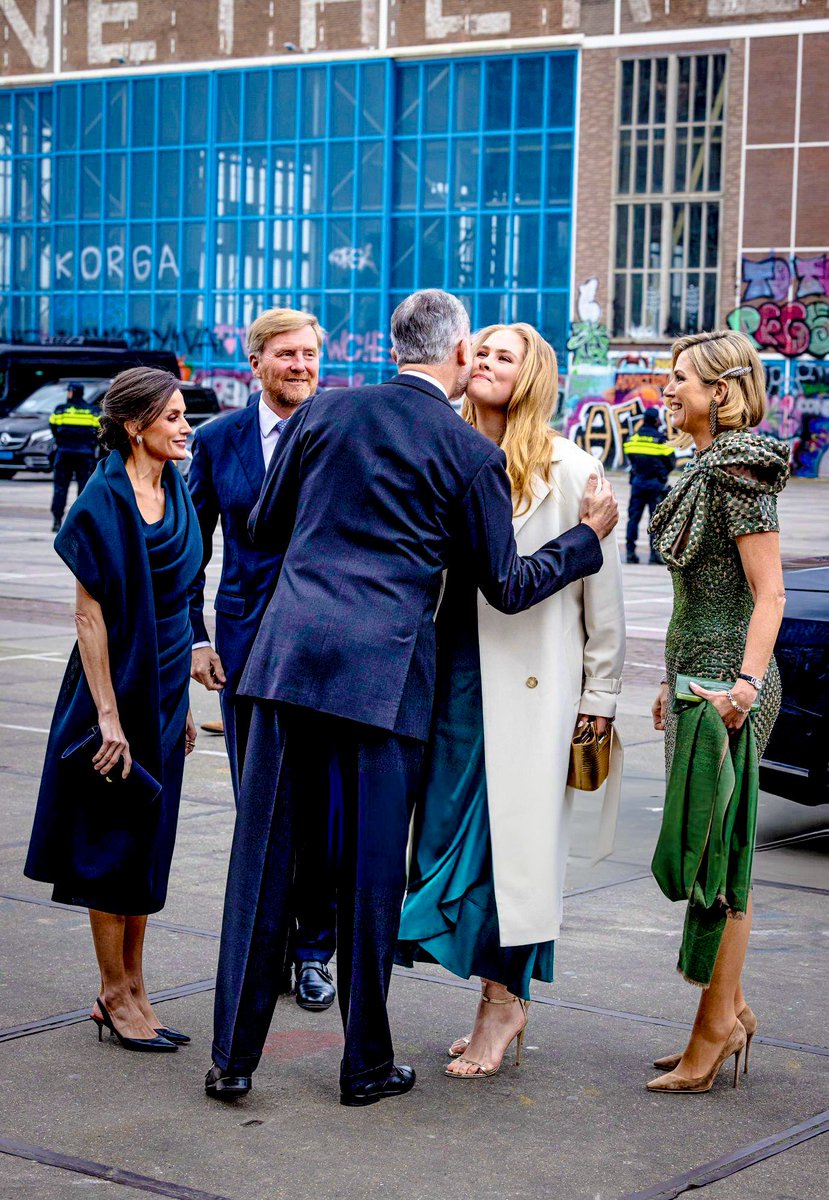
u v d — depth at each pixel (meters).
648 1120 3.66
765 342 39.66
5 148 48.44
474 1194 3.24
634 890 5.67
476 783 3.94
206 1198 3.19
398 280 43.28
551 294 41.66
